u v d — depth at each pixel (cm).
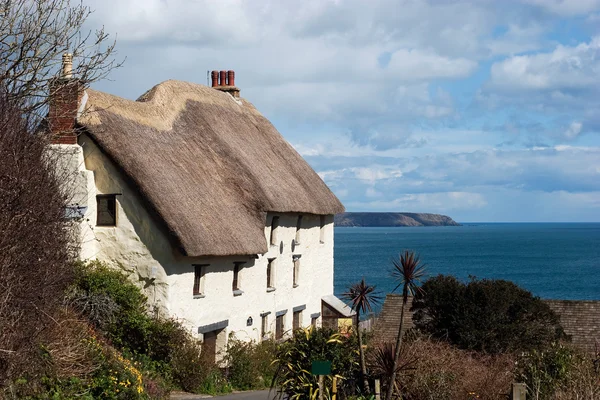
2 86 1477
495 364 1808
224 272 2702
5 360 1341
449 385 1546
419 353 1588
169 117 2816
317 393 1466
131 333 2286
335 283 7750
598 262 12600
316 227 3622
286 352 1559
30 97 1698
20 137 1364
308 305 3516
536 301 2361
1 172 1284
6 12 1698
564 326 3038
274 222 3131
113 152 2362
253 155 3188
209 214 2538
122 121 2480
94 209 2434
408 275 1385
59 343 1563
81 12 1820
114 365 1731
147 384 1962
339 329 1736
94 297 2206
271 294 3089
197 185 2605
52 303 1460
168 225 2322
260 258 2975
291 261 3306
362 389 1505
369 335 1761
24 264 1303
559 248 17412
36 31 1733
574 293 7800
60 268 1434
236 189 2822
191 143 2806
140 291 2384
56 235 1433
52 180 1451
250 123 3516
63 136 2283
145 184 2355
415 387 1512
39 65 1731
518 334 2227
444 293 2292
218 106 3294
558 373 1612
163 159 2538
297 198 3247
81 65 1808
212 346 2686
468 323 2211
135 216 2411
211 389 2336
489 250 16138
